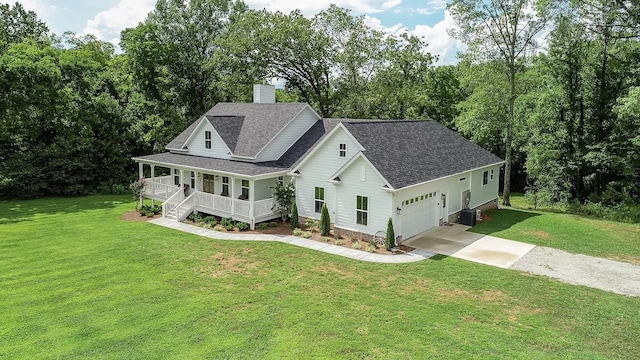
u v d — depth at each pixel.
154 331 11.01
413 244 18.69
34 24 48.38
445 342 10.32
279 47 39.72
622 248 18.44
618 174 29.22
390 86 40.66
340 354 9.79
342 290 13.60
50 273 15.36
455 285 13.99
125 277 14.91
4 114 31.69
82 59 35.75
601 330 10.98
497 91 28.95
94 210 27.25
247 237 19.94
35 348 10.23
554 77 29.59
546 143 30.59
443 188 21.81
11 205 29.19
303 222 21.92
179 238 19.88
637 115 23.48
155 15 42.53
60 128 34.53
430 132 25.14
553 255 17.30
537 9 26.36
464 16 27.56
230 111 28.94
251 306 12.46
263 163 23.31
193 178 26.84
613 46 27.75
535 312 12.00
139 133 37.59
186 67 41.44
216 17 45.00
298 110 25.05
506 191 29.64
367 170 18.64
